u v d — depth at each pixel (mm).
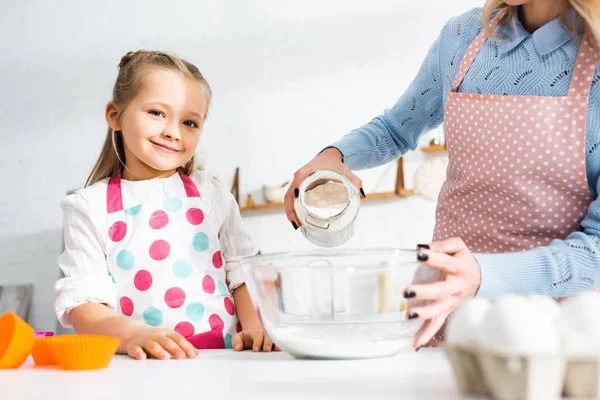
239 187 3816
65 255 1215
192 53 3945
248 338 1000
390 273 696
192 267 1239
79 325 1060
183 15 3984
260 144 3828
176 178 1323
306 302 703
